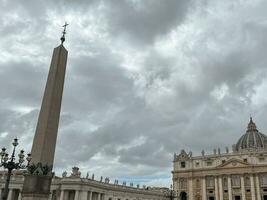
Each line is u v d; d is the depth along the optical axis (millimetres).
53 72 35250
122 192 109062
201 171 120750
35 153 32750
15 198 95750
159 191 125875
